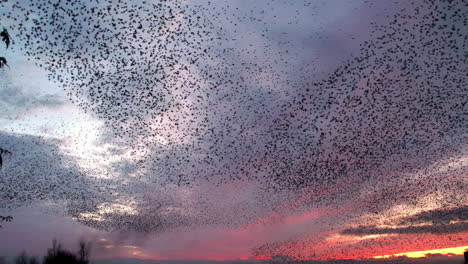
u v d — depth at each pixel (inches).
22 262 1124.5
